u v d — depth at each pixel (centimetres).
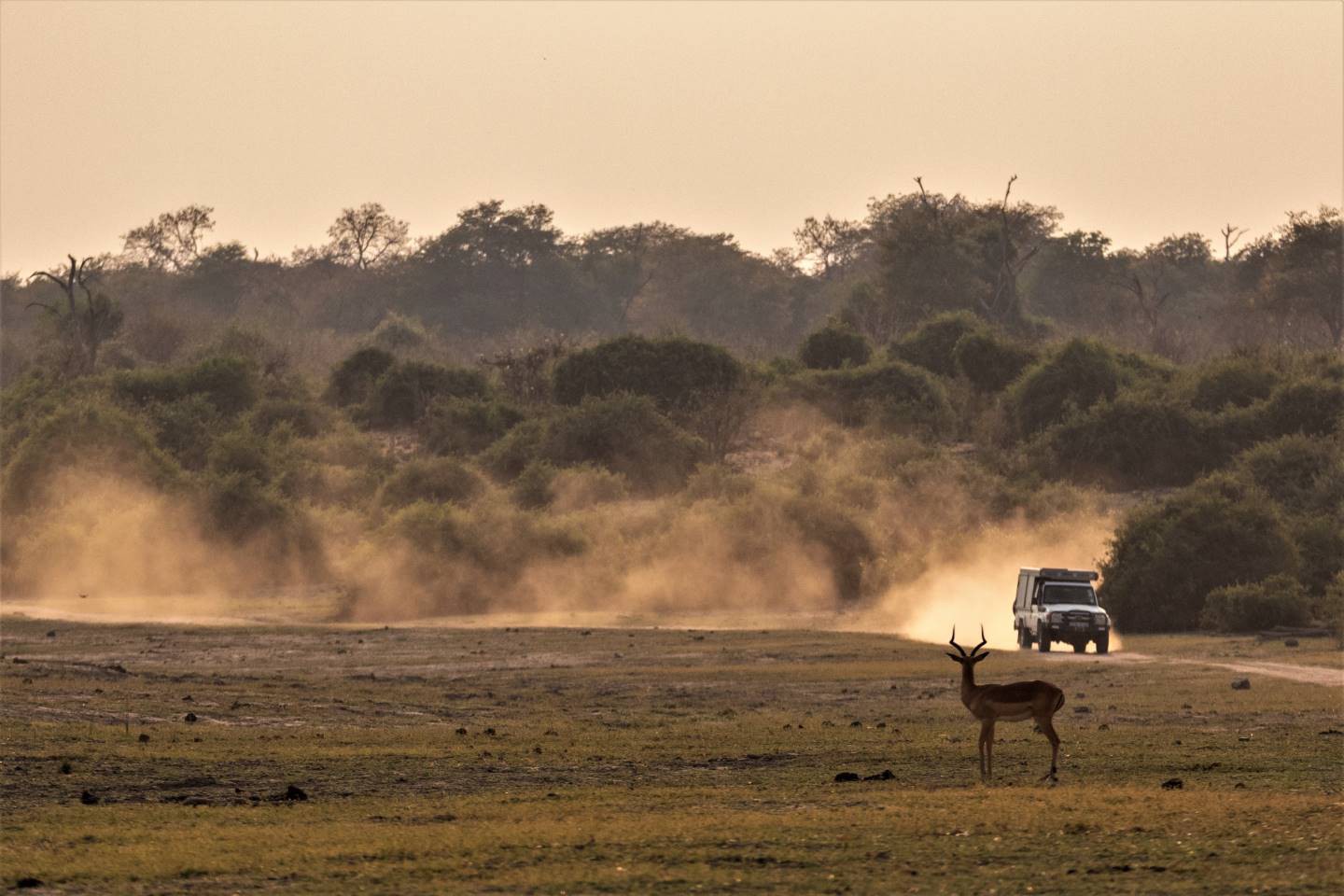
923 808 5988
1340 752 8094
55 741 8681
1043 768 7550
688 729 9950
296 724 10206
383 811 6334
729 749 8656
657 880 4584
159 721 10100
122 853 5238
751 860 4897
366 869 4891
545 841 5328
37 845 5475
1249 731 9400
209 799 6788
